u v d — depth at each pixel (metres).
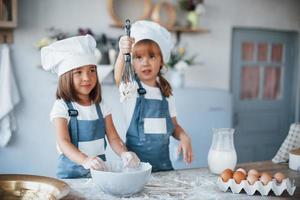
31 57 3.17
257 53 4.16
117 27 3.39
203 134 3.29
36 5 3.15
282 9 4.14
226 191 1.36
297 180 1.52
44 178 1.30
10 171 3.22
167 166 1.82
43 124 3.26
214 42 3.79
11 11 2.92
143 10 3.45
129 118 1.81
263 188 1.33
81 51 1.51
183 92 3.22
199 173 1.59
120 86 1.54
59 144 1.49
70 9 3.25
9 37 3.10
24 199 1.23
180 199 1.26
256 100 4.21
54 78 3.22
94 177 1.28
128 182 1.24
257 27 4.02
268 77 4.27
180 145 1.80
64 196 1.15
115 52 3.20
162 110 1.84
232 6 3.85
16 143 3.21
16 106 3.18
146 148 1.79
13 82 3.10
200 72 3.75
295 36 4.31
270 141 4.34
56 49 1.52
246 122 4.19
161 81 1.90
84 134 1.58
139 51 1.78
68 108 1.56
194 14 3.53
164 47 1.85
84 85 1.53
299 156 1.64
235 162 1.58
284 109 4.39
